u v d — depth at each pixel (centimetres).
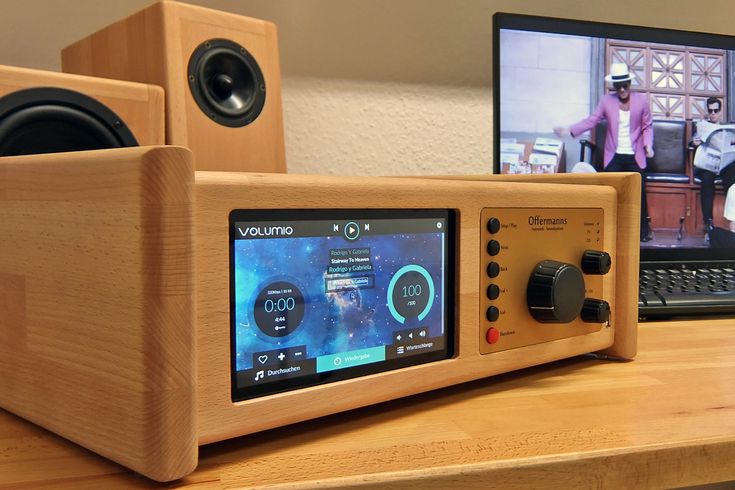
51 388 34
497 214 44
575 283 47
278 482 29
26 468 31
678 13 103
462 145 94
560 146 80
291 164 85
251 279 32
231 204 31
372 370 38
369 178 37
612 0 99
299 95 85
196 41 62
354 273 37
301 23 84
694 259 82
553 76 80
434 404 41
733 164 84
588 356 54
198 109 62
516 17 78
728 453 36
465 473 31
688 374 49
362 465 31
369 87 89
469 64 94
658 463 34
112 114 51
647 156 82
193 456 29
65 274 32
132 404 29
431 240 41
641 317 70
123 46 63
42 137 47
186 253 28
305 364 35
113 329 30
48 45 73
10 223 36
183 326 29
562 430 36
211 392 31
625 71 82
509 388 45
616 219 53
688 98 84
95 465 31
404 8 90
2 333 37
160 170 28
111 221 29
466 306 43
